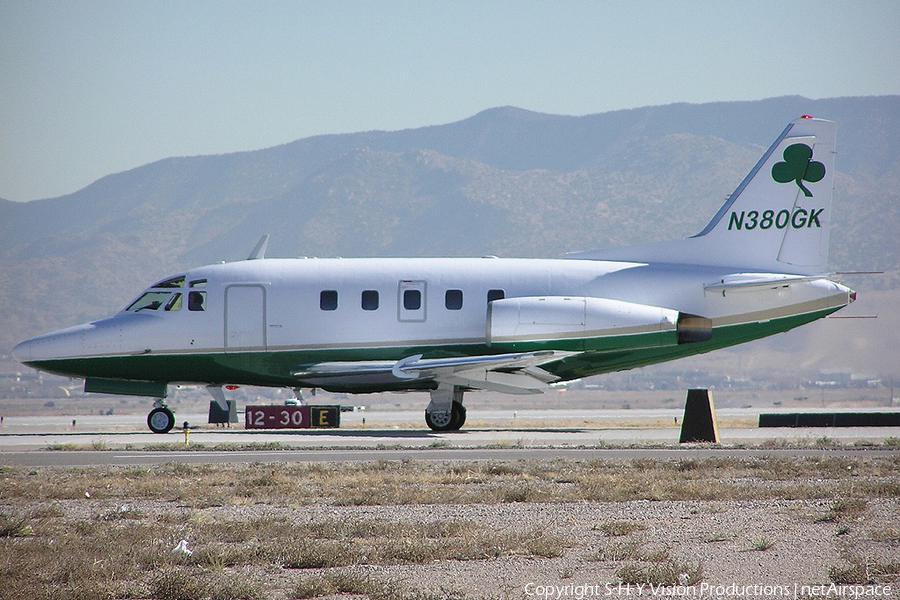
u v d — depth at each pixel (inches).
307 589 1612.9
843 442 4365.2
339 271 5093.5
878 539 2020.2
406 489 2800.2
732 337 5078.7
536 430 5383.9
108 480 3056.1
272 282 5083.7
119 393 5260.8
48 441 4648.1
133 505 2608.3
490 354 4972.9
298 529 2158.0
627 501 2610.7
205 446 4244.6
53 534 2148.1
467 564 1830.7
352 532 2102.6
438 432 5118.1
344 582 1638.8
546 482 2992.1
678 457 3742.6
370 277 5059.1
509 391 5022.1
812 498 2623.0
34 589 1656.0
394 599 1560.0
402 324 4990.2
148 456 3882.9
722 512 2402.8
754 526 2194.9
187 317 5088.6
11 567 1754.4
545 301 4901.6
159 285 5191.9
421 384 5054.1
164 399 5295.3
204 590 1620.3
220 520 2310.5
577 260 5201.8
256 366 5068.9
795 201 5118.1
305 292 5039.4
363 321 4997.5
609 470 3265.3
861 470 3245.6
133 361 5093.5
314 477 3083.2
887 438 4566.9
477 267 5093.5
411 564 1834.4
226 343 5054.1
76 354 5103.3
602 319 4874.5
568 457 3757.4
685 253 5172.2
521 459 3686.0
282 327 5027.1
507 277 5049.2
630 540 2046.0
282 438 4653.1
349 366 4972.9
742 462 3417.8
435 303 4997.5
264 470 3292.3
